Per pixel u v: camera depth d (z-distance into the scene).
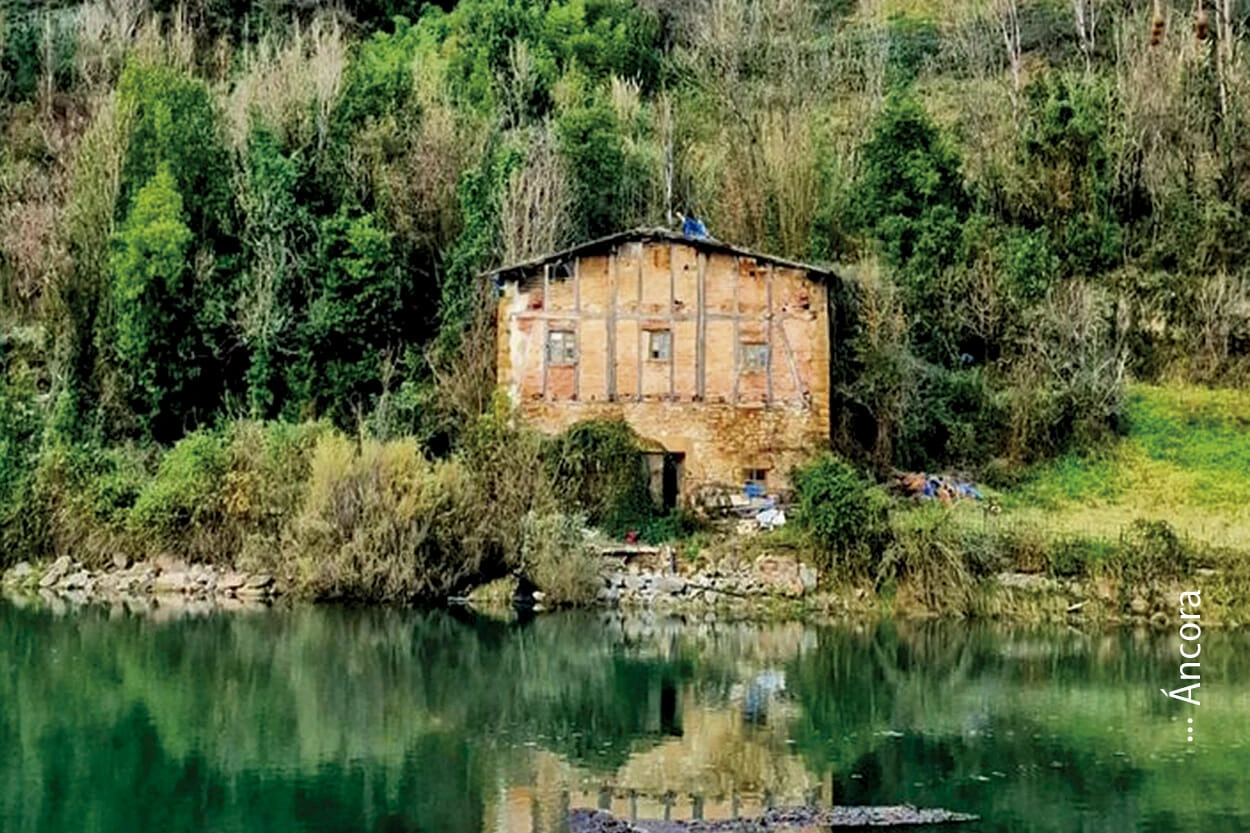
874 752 44.81
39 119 110.44
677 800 39.62
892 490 77.12
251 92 97.38
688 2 129.25
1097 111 99.25
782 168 94.50
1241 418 85.81
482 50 114.25
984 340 87.31
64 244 90.19
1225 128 99.62
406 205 89.44
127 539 75.25
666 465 78.62
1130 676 55.91
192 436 78.62
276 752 44.81
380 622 65.50
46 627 64.00
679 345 79.12
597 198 96.00
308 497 71.12
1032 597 65.81
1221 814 38.91
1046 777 42.31
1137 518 71.69
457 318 84.31
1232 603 64.81
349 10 129.38
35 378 86.56
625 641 61.50
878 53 117.75
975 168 102.50
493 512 71.31
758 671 56.12
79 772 42.47
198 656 58.44
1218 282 92.25
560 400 78.62
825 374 79.62
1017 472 80.94
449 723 48.19
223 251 88.38
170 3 122.94
